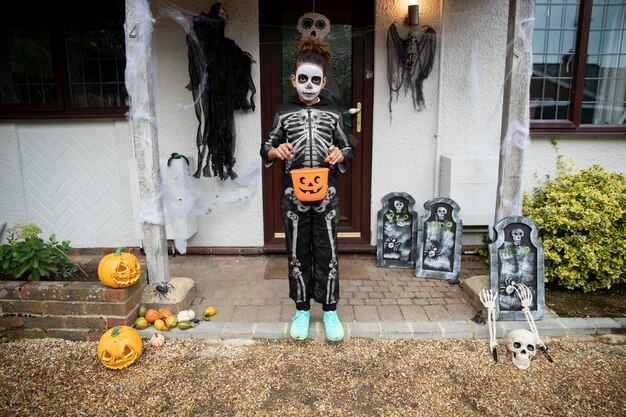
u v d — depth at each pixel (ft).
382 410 7.08
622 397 7.37
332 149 7.88
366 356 8.41
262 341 8.87
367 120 12.71
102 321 8.85
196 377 7.85
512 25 9.38
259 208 13.08
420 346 8.74
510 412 7.07
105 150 13.04
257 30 12.14
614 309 9.96
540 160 12.96
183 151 12.85
